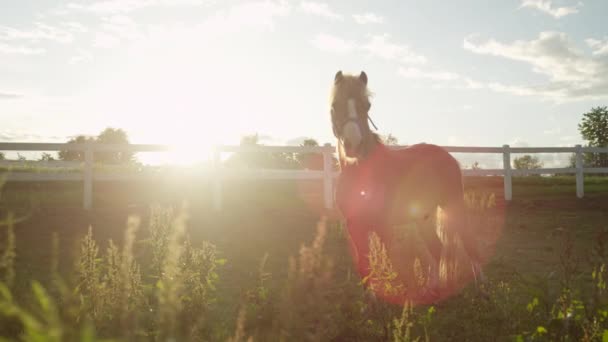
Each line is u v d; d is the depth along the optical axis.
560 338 2.94
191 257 3.99
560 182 19.11
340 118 4.06
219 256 6.31
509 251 6.88
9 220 1.94
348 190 4.10
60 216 8.26
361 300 3.88
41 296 0.87
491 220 9.43
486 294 4.29
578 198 12.76
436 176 4.69
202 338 3.01
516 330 3.44
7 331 2.41
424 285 4.59
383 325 3.33
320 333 1.64
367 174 4.06
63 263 5.57
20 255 5.86
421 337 3.41
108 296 3.05
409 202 4.32
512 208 11.30
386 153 4.25
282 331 1.64
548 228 8.81
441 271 4.71
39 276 4.87
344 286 3.88
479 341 3.39
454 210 4.85
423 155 4.71
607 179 20.55
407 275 5.07
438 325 3.70
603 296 3.16
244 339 2.74
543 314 3.50
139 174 9.55
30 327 0.83
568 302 3.22
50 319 0.85
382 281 3.86
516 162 32.59
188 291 3.57
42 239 6.88
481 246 7.12
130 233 1.93
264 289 3.98
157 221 5.57
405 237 6.33
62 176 9.11
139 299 3.09
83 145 9.12
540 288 3.55
